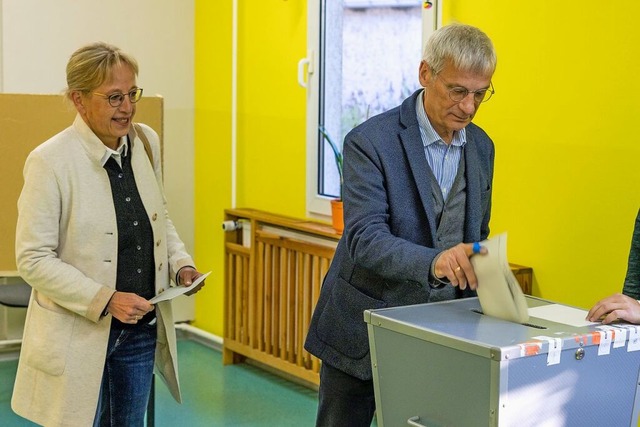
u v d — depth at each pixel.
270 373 4.49
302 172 4.31
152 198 2.47
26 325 2.44
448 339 1.70
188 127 5.04
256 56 4.58
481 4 3.34
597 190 2.96
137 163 2.45
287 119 4.39
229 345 4.60
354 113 4.11
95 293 2.30
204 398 4.10
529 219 3.21
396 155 2.10
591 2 2.95
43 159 2.31
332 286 2.27
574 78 3.02
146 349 2.49
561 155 3.08
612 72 2.89
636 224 2.22
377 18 3.94
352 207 2.08
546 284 3.16
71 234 2.35
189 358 4.73
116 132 2.35
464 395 1.69
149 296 2.48
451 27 2.02
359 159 2.09
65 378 2.34
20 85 4.54
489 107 3.33
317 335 2.27
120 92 2.31
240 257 4.51
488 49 1.99
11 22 4.49
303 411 3.94
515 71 3.22
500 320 1.84
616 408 1.81
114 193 2.39
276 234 4.26
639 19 2.80
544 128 3.13
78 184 2.33
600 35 2.92
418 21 3.75
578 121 3.01
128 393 2.47
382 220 2.06
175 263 2.61
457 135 2.15
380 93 3.97
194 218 5.10
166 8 4.90
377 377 1.91
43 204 2.30
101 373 2.36
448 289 2.15
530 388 1.65
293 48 4.33
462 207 2.17
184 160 5.04
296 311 4.13
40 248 2.30
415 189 2.10
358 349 2.17
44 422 2.37
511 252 3.29
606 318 1.83
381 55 3.94
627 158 2.86
